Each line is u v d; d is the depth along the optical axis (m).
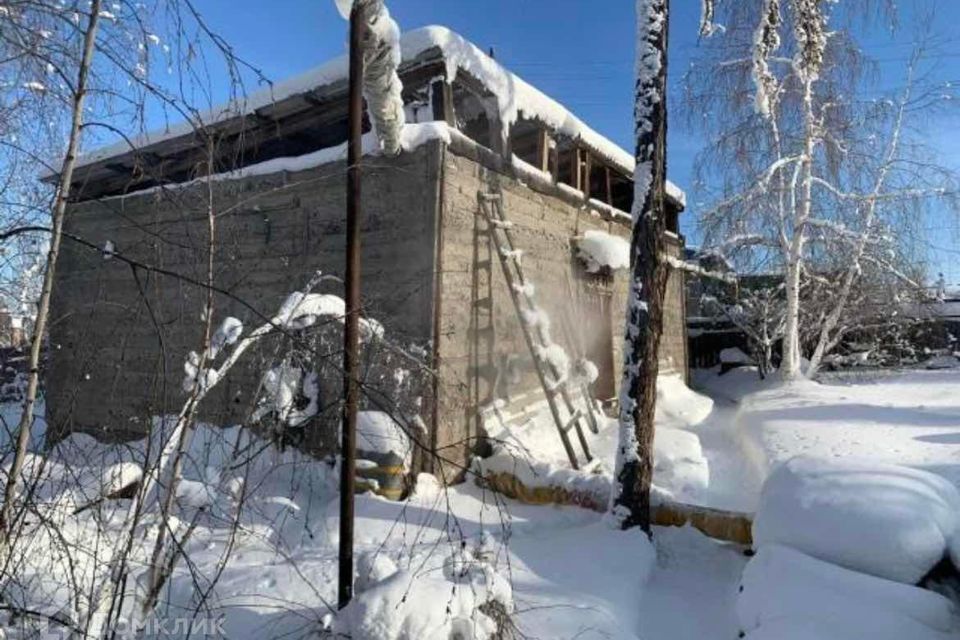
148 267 2.07
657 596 3.80
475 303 6.32
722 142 13.16
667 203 12.60
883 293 14.47
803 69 11.99
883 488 3.43
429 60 6.11
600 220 9.40
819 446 6.66
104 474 2.62
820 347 14.59
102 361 6.40
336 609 2.93
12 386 2.89
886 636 2.68
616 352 9.59
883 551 3.11
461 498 5.42
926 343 17.16
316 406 5.35
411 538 4.33
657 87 4.78
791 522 3.44
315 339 4.22
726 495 6.29
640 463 4.54
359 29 3.14
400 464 5.24
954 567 3.16
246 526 3.88
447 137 5.91
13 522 2.04
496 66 6.79
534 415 7.21
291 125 6.83
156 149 4.77
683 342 13.47
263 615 3.03
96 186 8.22
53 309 7.88
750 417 9.31
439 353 5.70
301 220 6.55
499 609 2.76
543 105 7.65
